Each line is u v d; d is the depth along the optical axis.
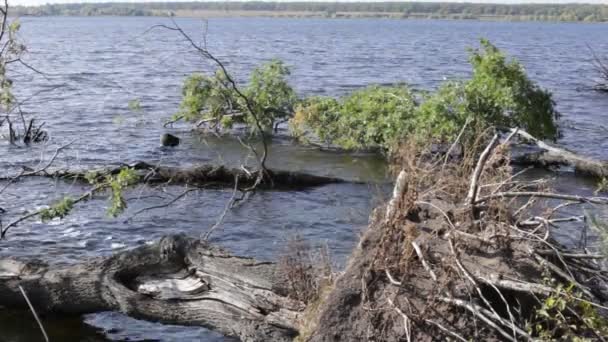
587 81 47.19
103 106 30.67
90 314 9.91
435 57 72.69
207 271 8.84
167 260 9.12
